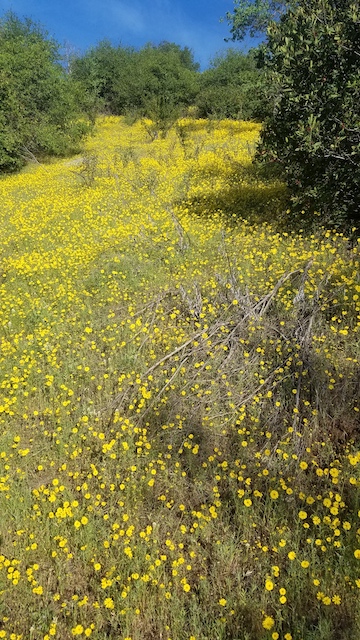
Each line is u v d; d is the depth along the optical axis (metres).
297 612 2.54
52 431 4.08
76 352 5.10
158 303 5.50
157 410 4.11
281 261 6.20
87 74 41.69
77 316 5.83
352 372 4.04
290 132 6.55
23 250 8.42
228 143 17.41
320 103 5.95
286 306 4.98
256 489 3.31
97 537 3.10
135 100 36.31
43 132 20.36
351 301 4.99
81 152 21.97
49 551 3.05
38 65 20.84
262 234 7.02
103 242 8.06
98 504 3.37
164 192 11.23
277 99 6.43
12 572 2.86
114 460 3.69
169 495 3.40
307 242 6.62
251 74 26.39
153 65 36.69
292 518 3.07
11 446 3.89
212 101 29.39
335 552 2.76
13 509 3.32
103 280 6.64
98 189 12.36
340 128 5.78
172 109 25.81
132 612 2.63
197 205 9.55
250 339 4.57
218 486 3.42
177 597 2.69
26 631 2.65
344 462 3.36
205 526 3.09
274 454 3.48
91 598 2.81
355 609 2.48
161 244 7.50
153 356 4.75
